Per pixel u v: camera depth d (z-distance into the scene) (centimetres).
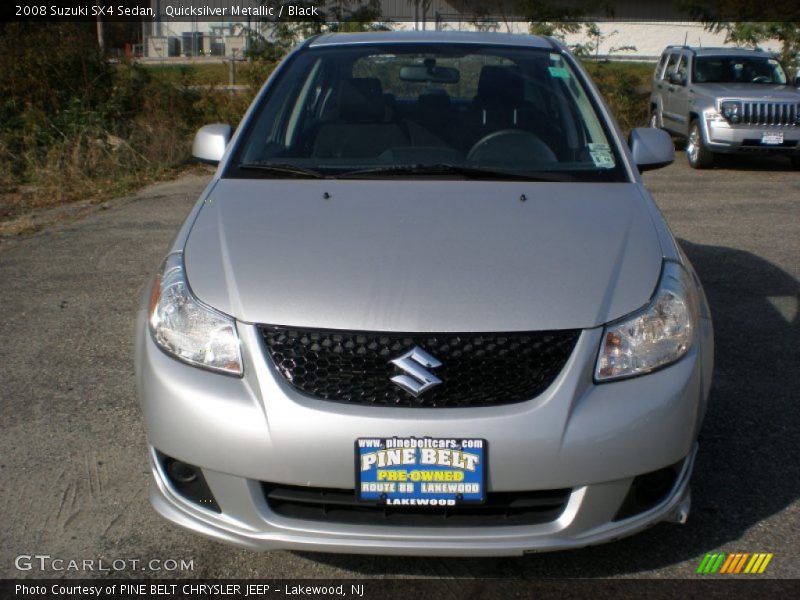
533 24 1573
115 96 1252
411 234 287
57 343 473
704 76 1268
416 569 280
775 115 1133
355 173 341
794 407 392
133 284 581
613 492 248
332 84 396
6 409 391
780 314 522
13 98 1208
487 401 244
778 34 1614
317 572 279
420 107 384
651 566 280
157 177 1030
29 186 979
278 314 253
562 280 264
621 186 334
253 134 370
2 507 313
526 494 248
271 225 296
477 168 341
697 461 344
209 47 2914
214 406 249
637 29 2933
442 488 241
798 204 890
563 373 247
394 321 249
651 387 251
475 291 258
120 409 392
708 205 885
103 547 292
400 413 241
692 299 279
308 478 243
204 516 258
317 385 246
